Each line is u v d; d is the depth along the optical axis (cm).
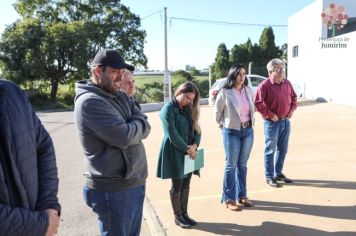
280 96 547
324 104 1789
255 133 1077
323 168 654
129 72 336
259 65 4184
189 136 420
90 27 3064
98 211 278
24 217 181
